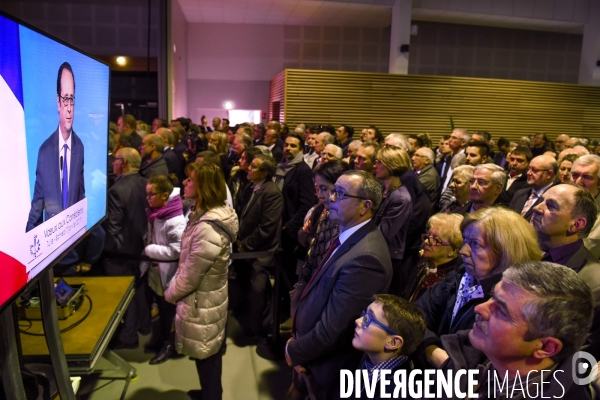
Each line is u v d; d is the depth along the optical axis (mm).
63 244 1479
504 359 959
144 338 3357
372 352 1504
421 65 12172
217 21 11562
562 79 12688
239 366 3014
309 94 9727
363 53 12180
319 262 2275
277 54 12008
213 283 2283
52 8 9750
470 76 12352
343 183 1834
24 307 1961
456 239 1898
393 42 9898
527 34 12367
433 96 10070
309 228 2773
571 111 10727
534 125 10633
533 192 3191
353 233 1839
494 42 12289
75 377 1807
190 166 2291
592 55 10891
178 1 9758
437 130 10203
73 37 9883
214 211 2260
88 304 2150
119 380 2812
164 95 9297
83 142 1674
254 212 3332
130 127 5715
